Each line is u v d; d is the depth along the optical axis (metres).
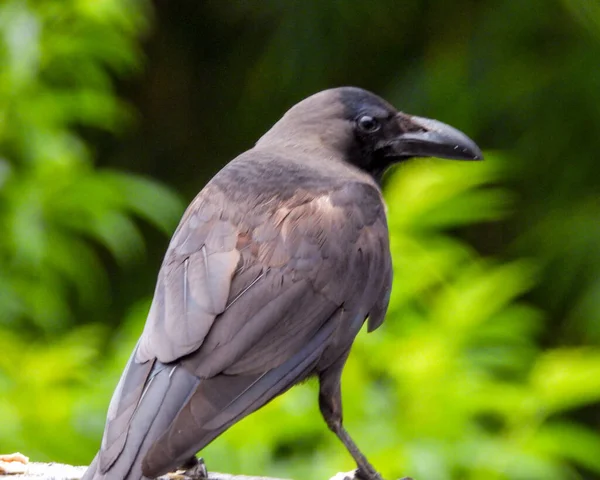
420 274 10.25
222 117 15.94
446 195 10.46
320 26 14.71
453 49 14.40
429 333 10.08
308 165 8.02
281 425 9.90
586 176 14.22
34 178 12.10
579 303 13.26
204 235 7.26
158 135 16.14
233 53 15.92
